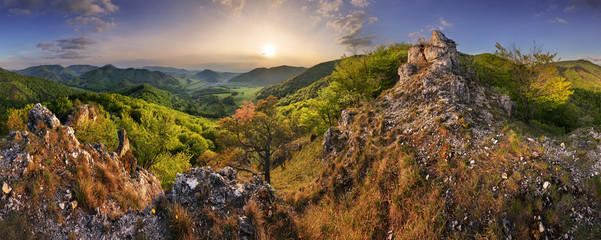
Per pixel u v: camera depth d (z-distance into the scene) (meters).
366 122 18.05
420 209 9.76
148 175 11.55
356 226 9.81
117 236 6.17
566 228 7.14
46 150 7.16
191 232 6.61
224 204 7.76
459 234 8.59
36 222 5.66
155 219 6.71
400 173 11.87
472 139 11.83
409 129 14.73
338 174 14.73
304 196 14.16
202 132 75.44
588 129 10.34
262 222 7.58
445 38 23.62
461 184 9.88
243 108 27.66
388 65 31.91
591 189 7.52
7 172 6.02
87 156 8.09
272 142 27.91
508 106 18.72
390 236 9.64
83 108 21.72
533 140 10.40
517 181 8.83
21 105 161.50
